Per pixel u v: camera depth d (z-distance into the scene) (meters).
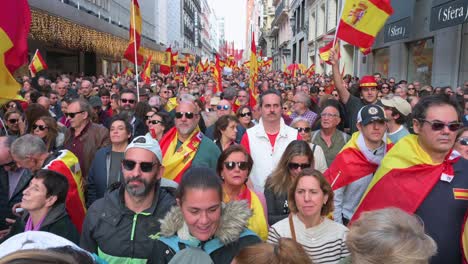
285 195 3.49
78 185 3.77
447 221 2.45
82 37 19.69
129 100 7.31
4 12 4.18
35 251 1.27
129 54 9.30
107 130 5.27
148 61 15.27
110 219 2.76
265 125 4.41
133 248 2.71
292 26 51.06
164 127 5.63
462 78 12.38
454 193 2.47
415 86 11.86
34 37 14.97
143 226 2.75
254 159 4.34
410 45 16.53
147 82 15.13
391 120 4.26
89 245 2.80
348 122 5.88
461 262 2.45
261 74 33.62
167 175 4.28
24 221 3.30
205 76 28.08
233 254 2.31
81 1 23.56
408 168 2.60
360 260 1.71
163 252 2.35
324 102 6.10
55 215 3.01
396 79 17.39
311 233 2.82
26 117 5.22
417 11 15.30
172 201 2.91
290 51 52.34
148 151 2.81
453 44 12.73
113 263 2.71
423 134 2.51
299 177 2.86
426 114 2.47
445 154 2.53
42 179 2.96
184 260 2.23
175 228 2.37
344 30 6.22
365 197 2.87
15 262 1.21
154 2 48.91
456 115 2.44
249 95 9.20
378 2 6.14
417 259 1.64
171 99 9.85
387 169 2.71
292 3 51.12
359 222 1.84
